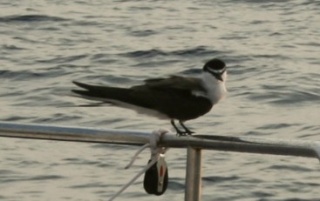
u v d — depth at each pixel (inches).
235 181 511.8
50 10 995.3
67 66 780.6
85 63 792.3
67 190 497.0
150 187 220.8
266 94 697.0
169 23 948.6
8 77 746.8
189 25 941.2
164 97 256.7
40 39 884.0
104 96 240.2
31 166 534.6
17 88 716.7
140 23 946.1
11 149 565.3
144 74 769.6
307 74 756.0
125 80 751.1
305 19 973.8
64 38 887.1
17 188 499.8
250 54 821.9
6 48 844.6
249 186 505.4
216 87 265.7
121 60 805.2
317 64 791.1
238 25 944.9
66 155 554.9
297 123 627.2
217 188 502.6
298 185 508.1
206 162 540.4
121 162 541.0
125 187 224.8
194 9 1022.4
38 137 218.7
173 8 1024.2
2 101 682.2
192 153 211.3
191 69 783.7
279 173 523.2
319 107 668.7
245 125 620.7
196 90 262.4
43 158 547.8
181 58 813.9
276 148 200.5
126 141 218.1
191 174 211.3
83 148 566.3
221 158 546.3
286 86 718.5
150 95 253.9
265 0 1066.7
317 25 946.1
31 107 665.0
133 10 1011.3
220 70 266.4
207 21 961.5
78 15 978.1
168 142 214.8
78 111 647.1
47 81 735.7
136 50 832.3
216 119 629.6
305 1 1053.2
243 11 1012.5
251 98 687.7
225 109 653.3
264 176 519.2
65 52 831.1
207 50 834.8
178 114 259.9
